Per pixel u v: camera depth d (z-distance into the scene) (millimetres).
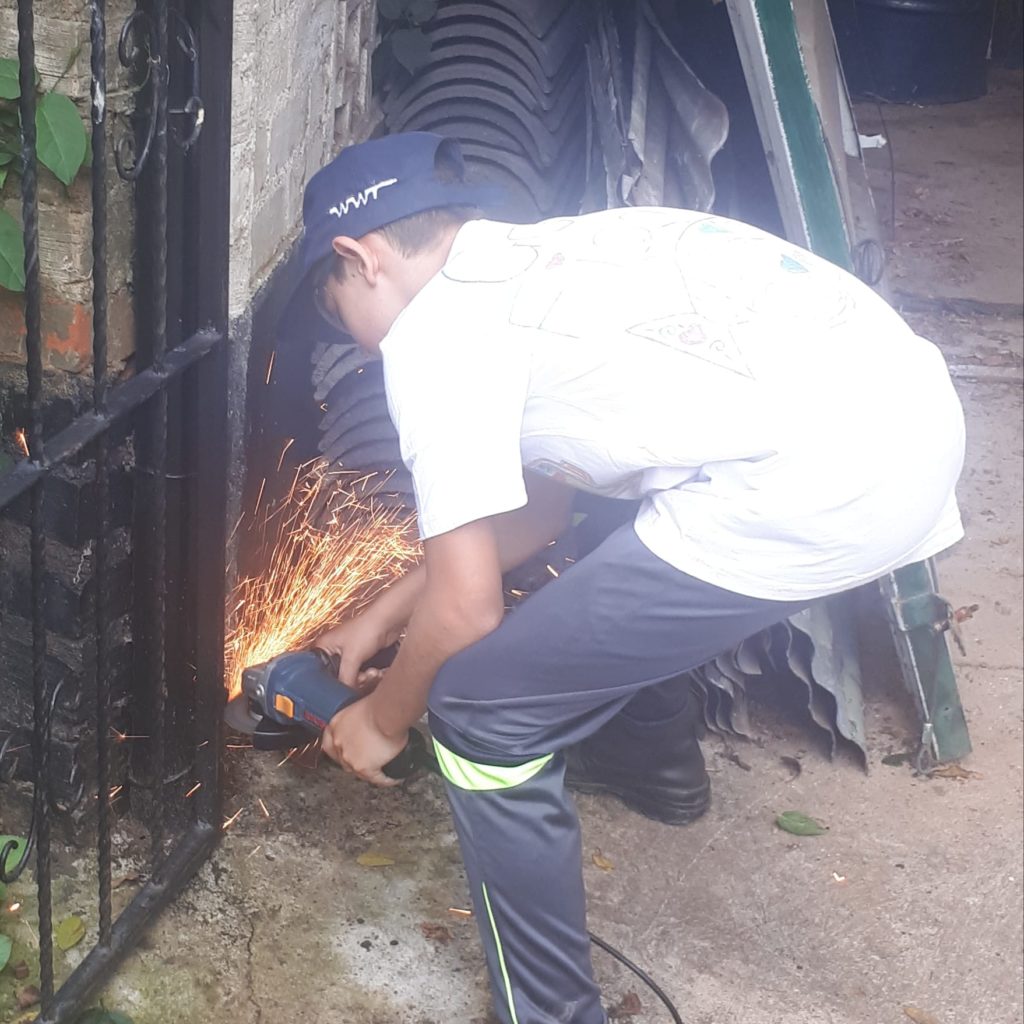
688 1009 2326
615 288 1821
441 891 2504
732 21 2623
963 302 5164
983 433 4277
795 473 1796
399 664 1925
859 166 3898
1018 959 2479
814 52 3547
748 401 1787
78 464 2102
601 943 2377
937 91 7449
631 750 2643
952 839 2738
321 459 3094
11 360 2096
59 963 2273
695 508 1841
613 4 3807
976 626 3379
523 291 1823
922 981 2424
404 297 1887
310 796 2660
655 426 1798
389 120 3523
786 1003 2355
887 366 1860
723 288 1847
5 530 2182
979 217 6016
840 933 2506
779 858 2658
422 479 1759
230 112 1988
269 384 2795
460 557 1782
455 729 1951
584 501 2727
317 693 2199
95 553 2156
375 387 3051
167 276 2055
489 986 2328
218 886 2455
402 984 2318
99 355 1829
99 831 2137
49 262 1988
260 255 2662
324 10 2930
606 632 1876
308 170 2984
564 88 3492
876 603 3402
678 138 3127
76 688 2289
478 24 3438
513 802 1971
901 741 2988
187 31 1874
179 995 2254
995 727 3055
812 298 1871
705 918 2512
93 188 1742
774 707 3031
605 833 2672
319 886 2482
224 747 2676
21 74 1581
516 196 3336
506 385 1771
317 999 2275
